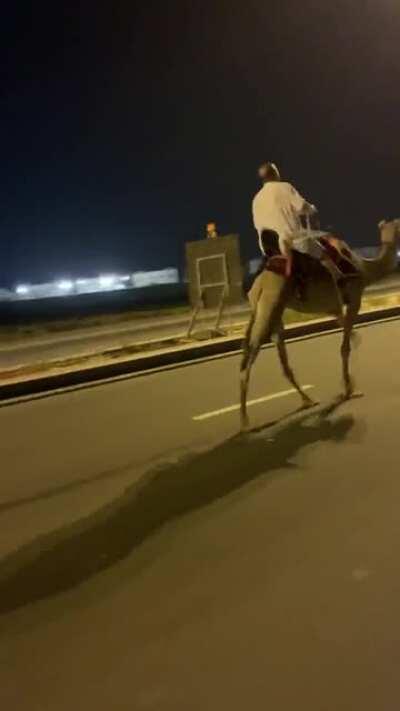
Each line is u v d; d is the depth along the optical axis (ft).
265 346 28.19
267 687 7.75
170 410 19.76
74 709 7.63
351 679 7.77
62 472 15.17
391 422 16.80
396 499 12.42
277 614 9.12
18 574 10.66
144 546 11.30
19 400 22.71
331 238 17.89
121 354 28.43
